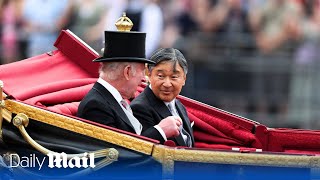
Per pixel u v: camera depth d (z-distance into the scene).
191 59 39.50
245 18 39.94
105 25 38.06
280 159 21.77
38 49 38.66
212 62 39.75
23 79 24.39
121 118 22.59
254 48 40.09
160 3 38.88
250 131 25.23
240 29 39.91
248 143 25.14
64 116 22.02
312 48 40.16
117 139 21.81
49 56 25.45
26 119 22.00
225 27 39.88
